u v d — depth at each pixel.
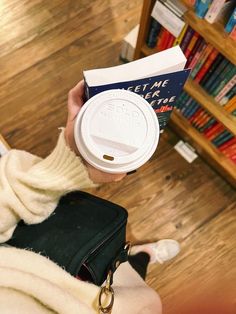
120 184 1.44
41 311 0.44
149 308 0.67
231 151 1.30
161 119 0.84
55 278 0.51
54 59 1.61
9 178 0.54
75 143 0.56
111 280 0.62
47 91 1.56
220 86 1.12
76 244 0.64
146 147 0.54
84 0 1.71
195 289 1.31
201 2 0.94
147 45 1.32
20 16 1.67
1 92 1.55
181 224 1.41
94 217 0.68
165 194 1.44
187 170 1.48
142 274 1.25
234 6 0.96
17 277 0.45
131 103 0.56
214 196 1.45
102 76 0.62
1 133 1.49
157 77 0.66
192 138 1.40
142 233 1.39
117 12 1.70
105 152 0.54
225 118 1.16
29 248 0.62
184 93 1.27
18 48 1.62
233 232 1.41
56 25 1.67
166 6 1.04
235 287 1.30
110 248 0.69
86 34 1.66
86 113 0.55
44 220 0.64
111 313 0.56
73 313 0.46
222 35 0.96
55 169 0.56
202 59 1.11
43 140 1.49
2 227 0.55
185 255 1.37
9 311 0.40
